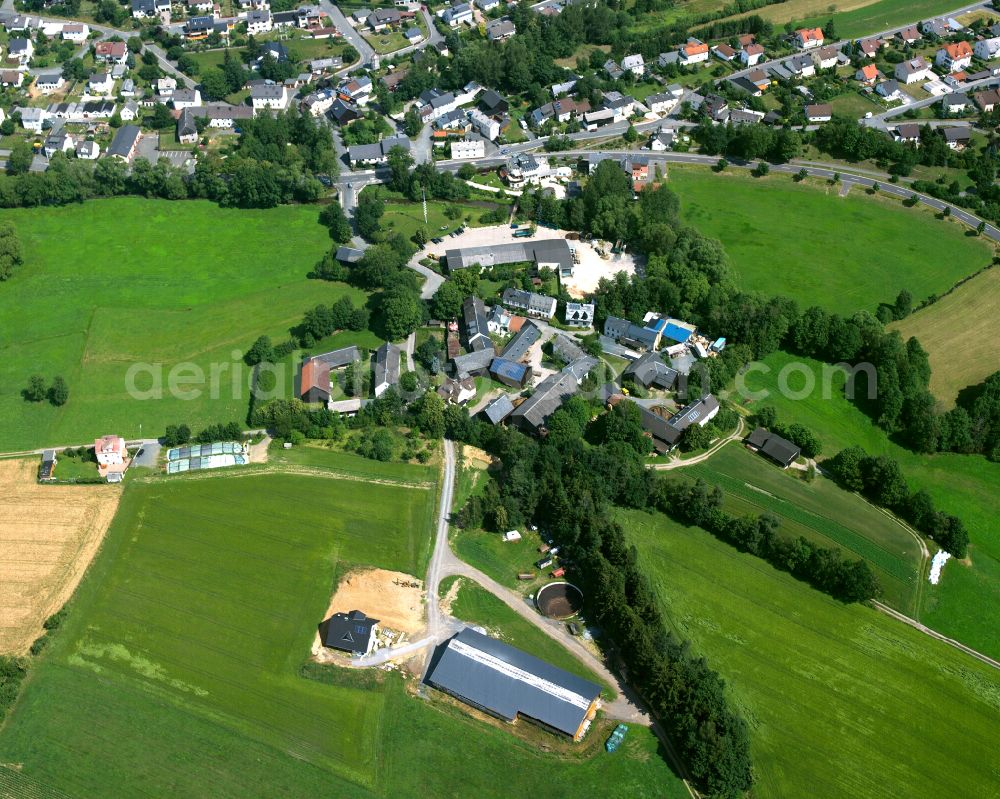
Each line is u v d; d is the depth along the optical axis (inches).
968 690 7209.6
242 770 6717.5
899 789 6589.6
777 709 7042.3
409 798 6550.2
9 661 7288.4
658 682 6870.1
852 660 7391.7
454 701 7116.1
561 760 6737.2
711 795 6476.4
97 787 6628.9
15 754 6820.9
